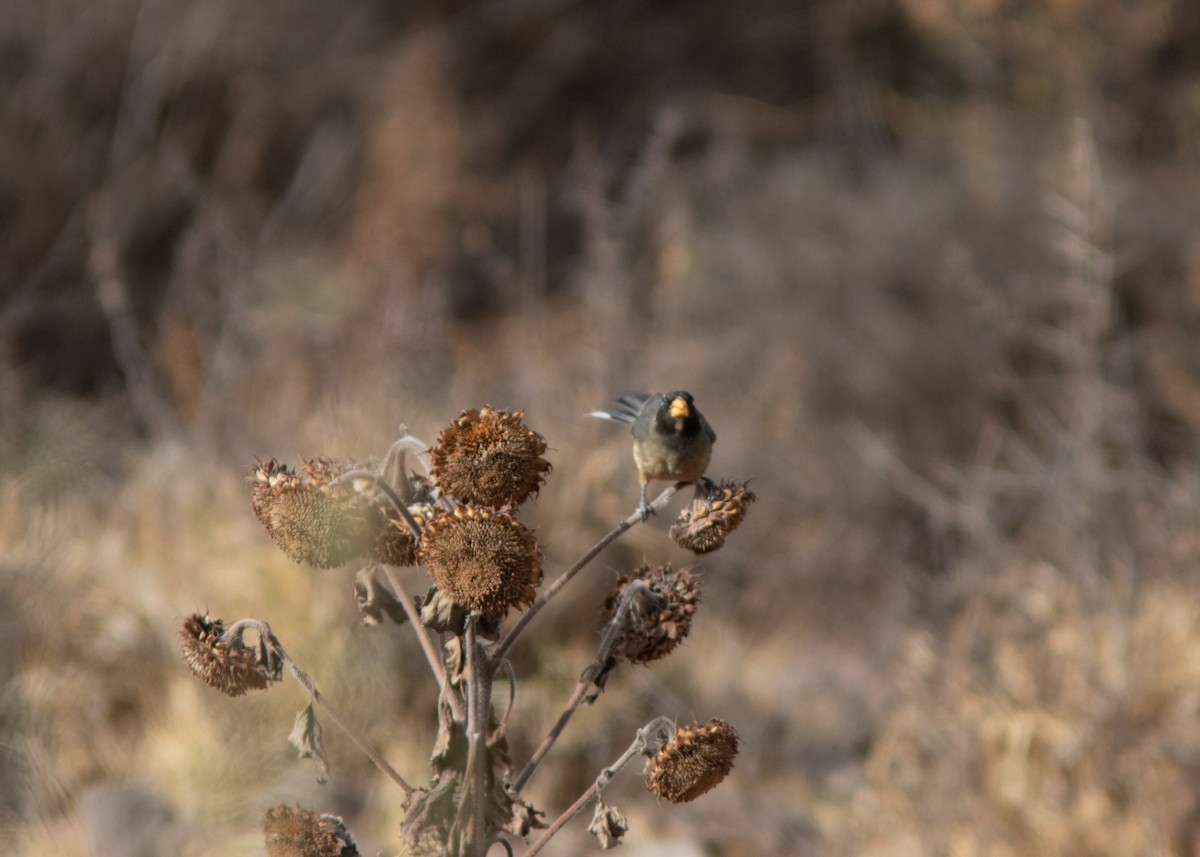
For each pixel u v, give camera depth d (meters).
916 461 14.35
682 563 10.30
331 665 9.00
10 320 15.64
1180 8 20.97
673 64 26.11
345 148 21.53
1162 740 8.40
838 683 11.19
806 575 12.61
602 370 11.95
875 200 17.55
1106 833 8.24
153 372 14.35
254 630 3.53
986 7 21.27
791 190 18.20
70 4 19.55
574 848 9.01
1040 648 9.08
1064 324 14.62
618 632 3.64
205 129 20.27
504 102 25.11
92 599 9.80
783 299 16.00
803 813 9.70
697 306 16.19
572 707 3.64
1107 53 20.86
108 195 17.73
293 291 15.81
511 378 13.44
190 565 10.21
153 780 8.49
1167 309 15.54
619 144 23.72
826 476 13.75
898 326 15.26
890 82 22.81
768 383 15.37
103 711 9.16
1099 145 16.12
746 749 10.27
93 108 19.30
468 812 3.43
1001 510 11.47
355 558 3.54
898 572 11.53
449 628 3.41
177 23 20.16
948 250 15.60
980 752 8.84
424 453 3.47
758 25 26.11
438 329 13.32
